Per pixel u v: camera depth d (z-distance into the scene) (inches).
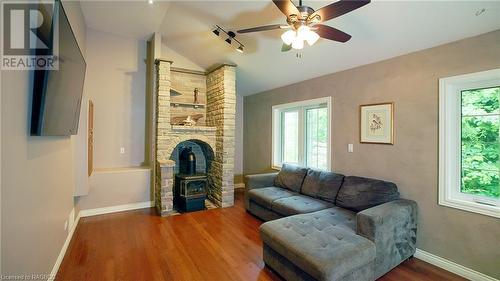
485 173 92.5
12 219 54.4
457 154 98.3
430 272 96.0
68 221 114.1
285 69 162.6
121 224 143.9
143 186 175.5
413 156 108.5
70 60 76.6
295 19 80.4
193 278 92.0
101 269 96.7
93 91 172.2
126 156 183.6
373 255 84.1
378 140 121.9
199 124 207.0
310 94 163.0
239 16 128.0
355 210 117.3
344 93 139.5
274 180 174.6
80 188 128.0
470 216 92.0
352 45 118.4
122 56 180.7
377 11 95.0
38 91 63.0
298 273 83.4
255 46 149.8
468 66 91.6
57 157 90.9
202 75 208.4
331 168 147.7
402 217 98.3
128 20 158.1
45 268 78.7
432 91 101.9
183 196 173.3
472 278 90.9
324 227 97.2
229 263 102.7
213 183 193.6
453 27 90.0
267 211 145.4
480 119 93.5
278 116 200.2
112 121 178.7
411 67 108.8
